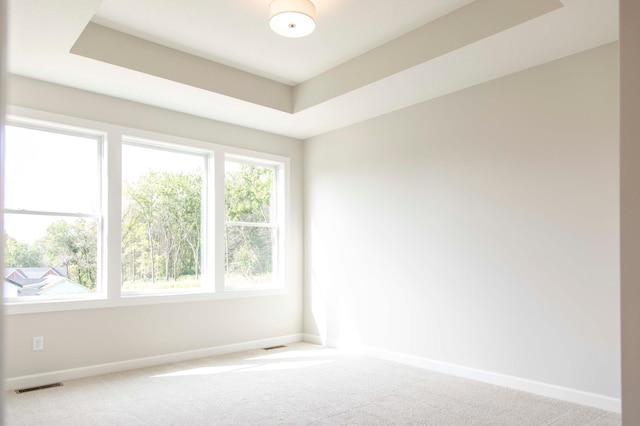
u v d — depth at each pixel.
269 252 5.50
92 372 3.96
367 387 3.64
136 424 2.88
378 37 3.68
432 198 4.30
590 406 3.19
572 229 3.37
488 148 3.89
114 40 3.51
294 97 4.71
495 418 2.97
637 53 2.02
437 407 3.18
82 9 2.73
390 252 4.65
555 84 3.49
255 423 2.89
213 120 4.93
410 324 4.41
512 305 3.67
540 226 3.54
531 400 3.32
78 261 4.02
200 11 3.26
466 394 3.46
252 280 5.28
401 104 4.48
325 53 3.96
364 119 4.96
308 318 5.57
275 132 5.46
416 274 4.39
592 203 3.27
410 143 4.52
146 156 4.54
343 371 4.12
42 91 3.80
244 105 4.45
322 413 3.06
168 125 4.56
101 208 4.16
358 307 4.95
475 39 3.17
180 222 4.73
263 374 4.02
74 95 3.98
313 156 5.63
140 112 4.38
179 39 3.69
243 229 5.24
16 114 3.66
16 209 3.72
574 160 3.37
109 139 4.17
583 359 3.26
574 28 3.00
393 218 4.64
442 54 3.37
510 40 3.16
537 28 2.99
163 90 4.05
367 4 3.18
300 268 5.66
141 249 4.43
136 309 4.27
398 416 3.01
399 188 4.60
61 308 3.81
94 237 4.13
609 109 3.21
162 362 4.39
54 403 3.26
